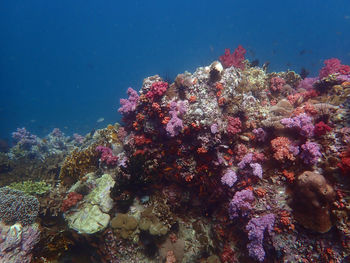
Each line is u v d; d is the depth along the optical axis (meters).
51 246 1.55
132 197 1.65
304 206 1.19
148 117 1.78
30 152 3.93
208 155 1.56
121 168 1.64
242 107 1.67
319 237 1.16
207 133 1.53
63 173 2.16
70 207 1.69
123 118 2.10
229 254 1.43
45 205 1.75
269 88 2.16
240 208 1.35
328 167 1.24
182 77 1.79
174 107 1.67
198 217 1.64
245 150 1.52
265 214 1.30
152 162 1.67
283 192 1.32
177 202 1.65
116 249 1.50
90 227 1.50
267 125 1.53
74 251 1.60
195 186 1.65
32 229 1.52
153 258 1.48
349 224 1.11
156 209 1.54
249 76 2.17
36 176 2.60
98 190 1.67
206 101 1.64
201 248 1.50
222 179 1.45
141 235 1.52
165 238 1.49
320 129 1.34
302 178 1.19
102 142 2.21
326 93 1.77
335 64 2.09
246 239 1.41
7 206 1.49
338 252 1.10
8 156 3.69
